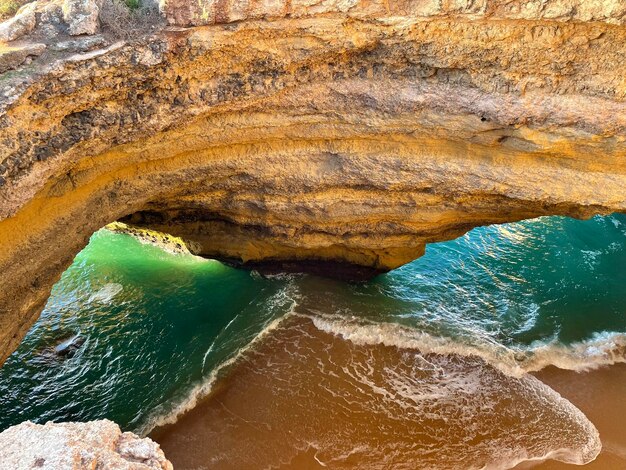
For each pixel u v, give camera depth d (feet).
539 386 45.06
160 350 46.88
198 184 42.32
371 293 54.19
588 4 31.89
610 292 56.49
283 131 39.52
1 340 34.35
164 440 39.11
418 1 33.12
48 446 15.37
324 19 33.45
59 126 31.01
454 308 53.67
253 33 33.06
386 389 43.96
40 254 35.06
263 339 47.91
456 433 40.68
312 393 43.16
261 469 37.40
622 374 46.98
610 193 39.29
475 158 40.09
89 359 45.62
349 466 37.88
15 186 29.58
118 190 38.99
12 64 28.14
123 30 30.48
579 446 40.11
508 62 35.17
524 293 56.29
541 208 42.86
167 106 34.27
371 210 44.91
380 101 37.73
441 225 46.62
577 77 35.29
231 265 56.29
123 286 53.78
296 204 44.57
